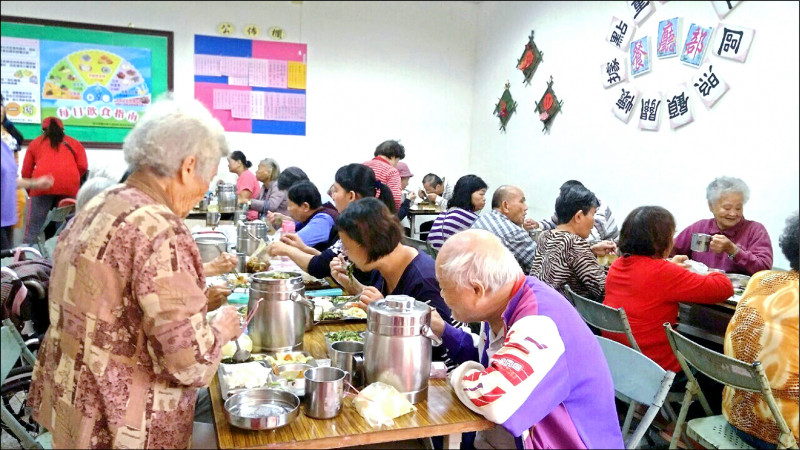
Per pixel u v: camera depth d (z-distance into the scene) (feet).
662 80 11.90
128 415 3.53
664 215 7.19
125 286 3.48
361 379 4.51
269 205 14.46
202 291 3.65
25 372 5.87
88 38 15.58
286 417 3.76
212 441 3.97
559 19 15.39
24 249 6.19
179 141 3.65
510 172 18.01
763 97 9.69
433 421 3.94
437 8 19.47
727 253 8.57
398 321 4.14
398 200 13.64
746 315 5.10
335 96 18.61
